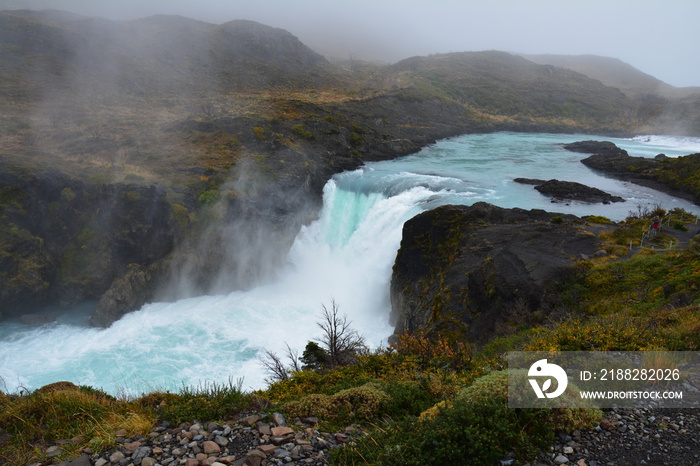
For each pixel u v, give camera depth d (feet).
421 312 76.95
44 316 97.14
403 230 94.48
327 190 142.92
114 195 107.86
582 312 57.52
